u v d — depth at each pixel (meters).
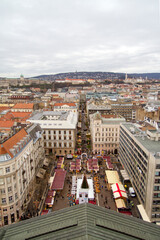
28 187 85.31
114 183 91.50
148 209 70.75
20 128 97.12
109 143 138.62
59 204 83.06
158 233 41.28
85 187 74.69
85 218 39.38
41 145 114.19
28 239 37.88
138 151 83.44
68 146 134.50
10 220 70.81
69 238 34.88
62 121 133.75
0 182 67.50
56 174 100.94
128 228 40.03
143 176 76.38
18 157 73.25
